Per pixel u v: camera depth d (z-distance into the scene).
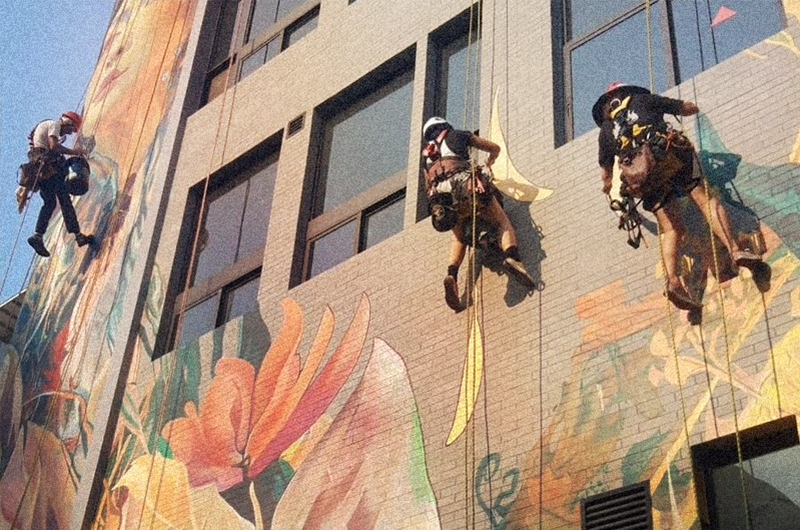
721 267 9.72
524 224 11.52
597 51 12.57
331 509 11.27
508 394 10.53
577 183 11.36
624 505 9.15
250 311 14.28
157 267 16.25
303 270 14.07
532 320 10.80
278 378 12.93
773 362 8.97
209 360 14.01
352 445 11.55
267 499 11.96
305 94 15.88
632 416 9.54
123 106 20.25
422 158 13.30
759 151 10.05
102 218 18.70
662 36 12.02
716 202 9.73
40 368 17.48
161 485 13.31
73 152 18.80
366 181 14.32
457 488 10.38
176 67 19.34
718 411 9.06
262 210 15.62
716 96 10.70
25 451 16.33
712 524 8.82
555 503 9.60
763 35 11.12
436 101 14.02
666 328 9.77
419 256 12.38
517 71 12.97
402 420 11.27
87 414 15.45
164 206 16.98
